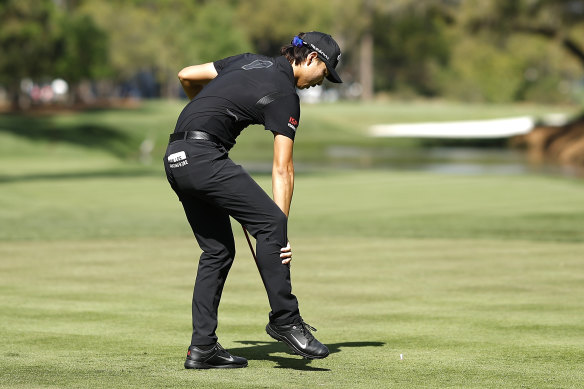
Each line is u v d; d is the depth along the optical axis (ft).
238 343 62.44
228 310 75.56
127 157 438.81
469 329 67.15
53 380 50.42
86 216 159.33
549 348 60.34
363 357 57.57
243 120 52.80
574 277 92.89
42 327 67.46
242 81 52.75
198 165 52.03
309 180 251.60
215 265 54.39
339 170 312.29
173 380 50.67
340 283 89.40
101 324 68.69
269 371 53.42
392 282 89.92
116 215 161.68
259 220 52.75
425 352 59.11
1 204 181.06
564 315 72.64
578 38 503.20
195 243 121.29
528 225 145.69
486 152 468.75
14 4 531.91
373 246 119.34
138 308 75.61
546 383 50.39
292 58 54.24
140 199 194.90
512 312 74.02
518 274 94.89
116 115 580.30
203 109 52.47
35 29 540.11
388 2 499.51
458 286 87.45
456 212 167.73
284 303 53.62
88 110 629.51
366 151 478.59
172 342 62.18
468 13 469.57
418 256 109.50
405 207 177.88
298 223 149.48
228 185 52.19
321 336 64.80
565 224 147.13
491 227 142.92
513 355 58.18
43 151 419.74
